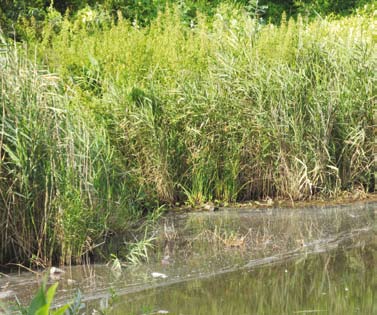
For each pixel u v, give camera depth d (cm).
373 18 1512
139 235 817
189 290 668
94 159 766
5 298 630
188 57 1049
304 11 1838
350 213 948
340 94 1045
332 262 764
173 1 1548
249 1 1633
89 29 1284
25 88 747
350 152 1039
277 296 662
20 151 714
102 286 669
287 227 882
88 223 738
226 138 991
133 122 954
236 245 806
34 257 716
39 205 723
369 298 664
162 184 961
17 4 1284
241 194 1012
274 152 1002
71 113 787
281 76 1013
